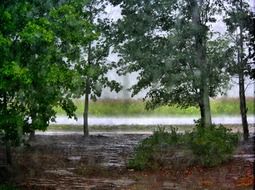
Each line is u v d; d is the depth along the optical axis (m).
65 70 13.22
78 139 26.50
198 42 22.92
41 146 23.12
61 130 32.41
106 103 41.31
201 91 23.69
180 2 23.38
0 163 17.22
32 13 12.95
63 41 13.44
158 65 23.31
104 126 33.94
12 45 12.51
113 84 27.91
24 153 20.73
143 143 18.36
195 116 40.88
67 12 13.08
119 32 25.30
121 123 36.00
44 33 11.98
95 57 26.23
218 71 23.38
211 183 14.62
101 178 15.93
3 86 11.99
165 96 24.55
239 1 24.31
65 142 25.00
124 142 25.25
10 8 12.69
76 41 13.48
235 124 33.94
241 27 24.25
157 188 14.37
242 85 25.02
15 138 13.90
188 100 24.25
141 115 40.47
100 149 22.50
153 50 23.81
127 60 24.70
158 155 17.45
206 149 17.17
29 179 15.52
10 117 12.95
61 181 15.41
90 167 17.64
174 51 22.83
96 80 27.31
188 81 23.11
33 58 12.66
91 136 28.05
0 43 11.64
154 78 23.50
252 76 24.94
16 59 12.32
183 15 23.27
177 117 40.16
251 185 13.83
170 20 23.69
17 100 12.95
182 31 22.70
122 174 16.55
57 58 13.06
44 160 19.16
